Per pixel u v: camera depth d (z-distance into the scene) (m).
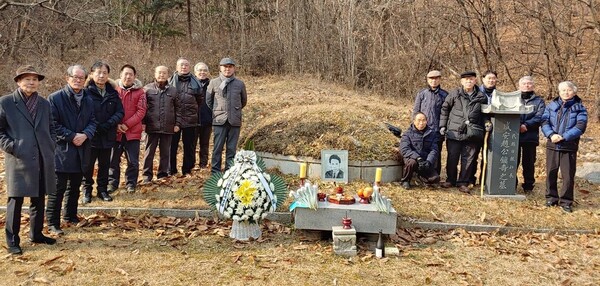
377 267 5.47
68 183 6.39
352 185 7.68
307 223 6.12
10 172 5.28
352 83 18.83
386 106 14.62
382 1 19.14
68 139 5.94
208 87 7.98
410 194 7.62
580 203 7.77
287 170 8.17
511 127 7.65
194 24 22.88
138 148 7.36
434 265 5.56
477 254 5.94
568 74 17.28
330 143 8.12
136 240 5.88
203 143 8.79
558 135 7.23
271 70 20.66
